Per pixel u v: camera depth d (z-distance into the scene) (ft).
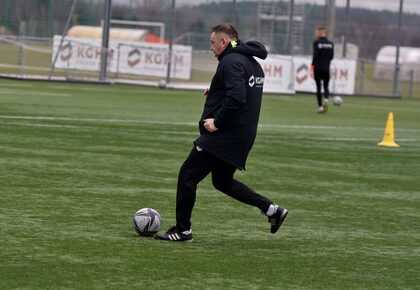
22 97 143.84
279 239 50.65
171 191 65.51
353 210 62.59
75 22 228.22
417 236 53.88
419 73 250.37
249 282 39.83
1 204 56.24
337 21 243.40
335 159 92.22
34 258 42.16
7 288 36.63
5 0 221.46
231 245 48.08
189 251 45.70
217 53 46.93
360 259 46.19
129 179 70.03
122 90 185.57
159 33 236.84
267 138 107.86
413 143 114.62
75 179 68.23
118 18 235.40
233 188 48.60
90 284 37.88
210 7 232.94
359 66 232.94
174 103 156.56
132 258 43.27
